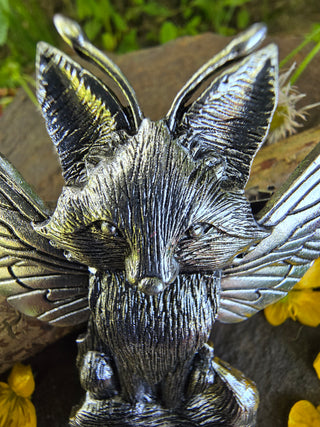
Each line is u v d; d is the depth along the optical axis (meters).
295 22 0.16
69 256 0.05
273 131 0.09
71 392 0.08
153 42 0.16
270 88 0.05
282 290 0.07
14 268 0.06
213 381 0.07
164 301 0.05
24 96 0.11
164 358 0.06
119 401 0.07
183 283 0.05
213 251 0.05
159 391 0.07
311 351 0.08
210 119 0.05
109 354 0.07
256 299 0.06
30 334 0.08
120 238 0.05
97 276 0.05
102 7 0.15
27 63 0.14
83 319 0.07
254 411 0.07
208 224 0.05
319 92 0.10
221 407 0.07
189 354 0.06
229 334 0.09
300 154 0.08
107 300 0.05
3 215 0.05
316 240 0.06
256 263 0.06
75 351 0.09
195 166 0.05
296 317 0.08
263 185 0.08
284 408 0.08
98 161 0.05
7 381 0.08
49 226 0.05
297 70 0.09
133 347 0.06
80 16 0.15
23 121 0.11
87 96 0.05
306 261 0.06
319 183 0.05
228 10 0.16
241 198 0.05
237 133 0.05
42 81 0.05
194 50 0.11
